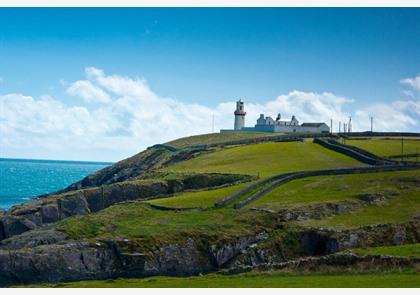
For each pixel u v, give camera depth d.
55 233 99.25
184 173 148.25
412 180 123.44
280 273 72.06
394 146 174.88
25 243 96.75
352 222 103.25
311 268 72.44
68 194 138.38
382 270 68.06
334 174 130.38
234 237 97.62
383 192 116.31
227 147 193.62
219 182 139.00
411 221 103.44
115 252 93.19
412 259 69.81
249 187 118.69
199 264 94.06
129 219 106.69
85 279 89.88
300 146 179.00
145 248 93.69
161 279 77.25
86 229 101.44
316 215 106.00
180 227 100.44
